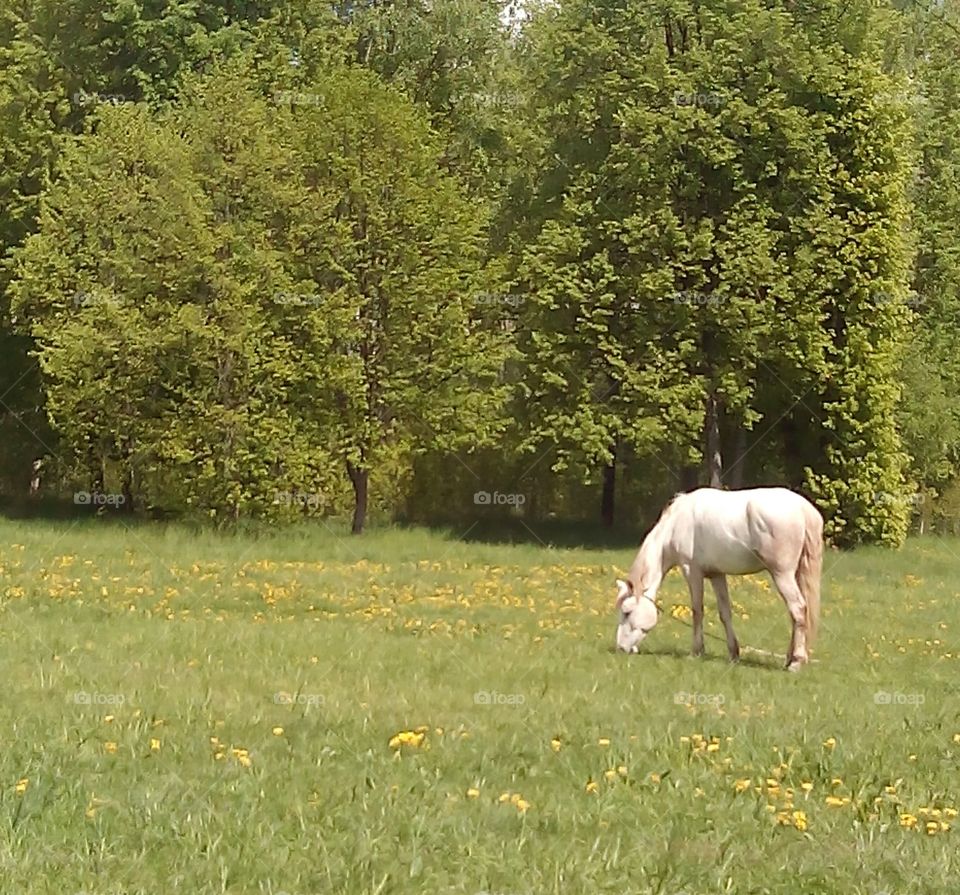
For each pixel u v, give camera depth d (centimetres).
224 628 1945
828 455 3859
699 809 1027
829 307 3809
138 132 3616
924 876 888
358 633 1944
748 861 909
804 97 3769
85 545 3105
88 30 4350
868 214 3781
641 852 916
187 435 3522
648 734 1252
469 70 4853
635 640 1897
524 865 885
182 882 837
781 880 877
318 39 4475
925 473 4588
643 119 3669
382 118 3712
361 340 3691
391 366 3725
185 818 954
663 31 3919
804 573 1862
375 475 4056
